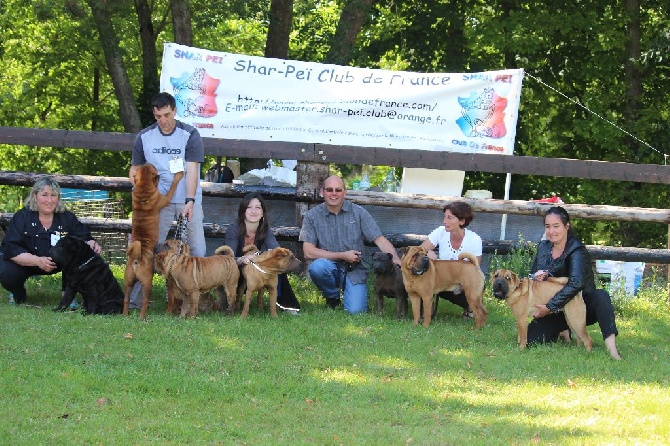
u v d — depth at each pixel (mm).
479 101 9852
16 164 20531
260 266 7594
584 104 18047
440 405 5410
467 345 7066
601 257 9328
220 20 15766
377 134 9930
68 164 20016
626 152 17250
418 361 6480
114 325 6965
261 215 8039
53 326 6852
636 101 17703
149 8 17516
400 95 9891
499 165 9516
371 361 6414
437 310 8617
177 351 6328
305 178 9539
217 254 7688
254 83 9859
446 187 10203
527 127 18578
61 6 14750
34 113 20594
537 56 18406
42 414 4859
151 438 4582
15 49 20219
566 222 7039
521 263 9188
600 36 17375
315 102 9891
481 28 17641
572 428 4984
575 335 7453
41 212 7879
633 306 9195
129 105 15875
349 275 8312
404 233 10047
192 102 9820
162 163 7613
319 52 19312
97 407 5047
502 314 8453
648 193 17000
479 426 4988
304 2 18953
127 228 9445
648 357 6914
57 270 7883
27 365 5715
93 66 20406
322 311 8188
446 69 18297
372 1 16453
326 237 8445
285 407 5230
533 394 5727
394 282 7984
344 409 5234
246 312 7688
